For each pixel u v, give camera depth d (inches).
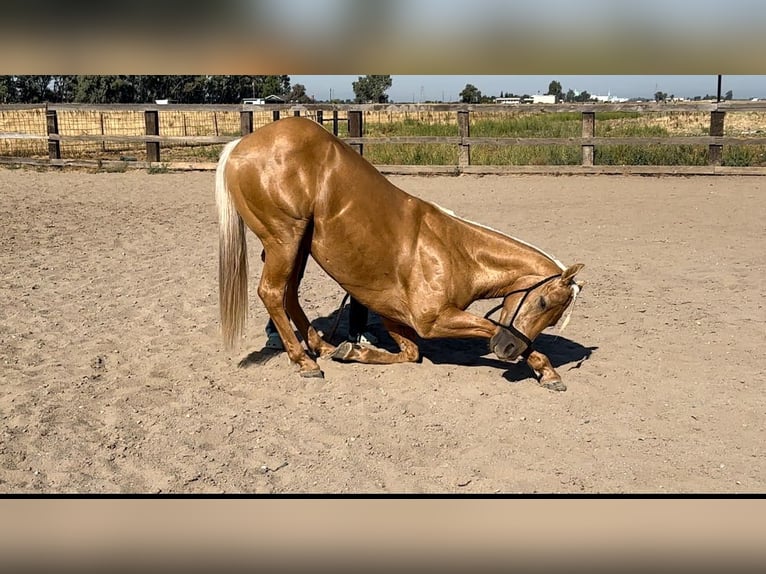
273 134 174.2
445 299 178.7
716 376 188.9
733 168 519.2
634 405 172.1
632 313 242.4
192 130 964.6
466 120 544.7
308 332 202.8
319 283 282.5
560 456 147.0
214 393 177.2
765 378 187.0
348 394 177.9
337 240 176.6
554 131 727.7
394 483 136.0
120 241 349.7
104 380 183.6
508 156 594.2
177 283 275.3
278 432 157.3
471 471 140.8
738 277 282.4
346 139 555.8
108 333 218.4
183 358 200.1
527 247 183.5
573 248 331.9
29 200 456.8
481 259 183.2
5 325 221.6
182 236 363.6
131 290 265.4
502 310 183.6
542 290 176.7
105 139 585.9
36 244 338.6
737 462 143.9
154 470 139.8
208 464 142.6
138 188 510.9
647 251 326.0
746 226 371.6
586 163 540.1
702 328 226.4
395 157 598.9
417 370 193.8
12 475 135.9
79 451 146.7
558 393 179.2
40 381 180.2
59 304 246.2
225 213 178.7
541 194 469.7
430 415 166.6
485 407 170.9
